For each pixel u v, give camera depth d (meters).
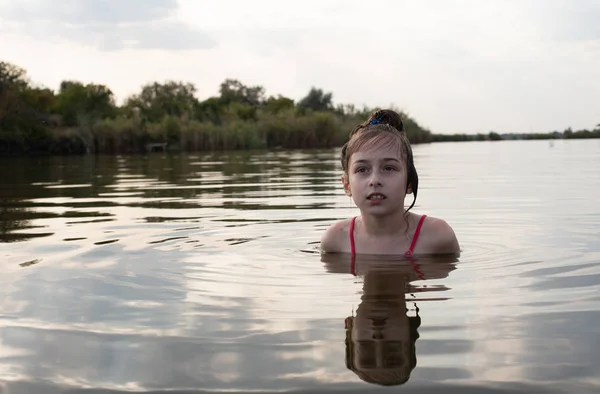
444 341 1.55
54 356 1.54
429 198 5.66
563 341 1.53
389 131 2.89
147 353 1.53
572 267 2.44
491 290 2.08
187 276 2.39
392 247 2.91
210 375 1.38
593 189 6.39
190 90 51.25
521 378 1.31
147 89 50.56
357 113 37.22
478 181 7.88
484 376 1.33
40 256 2.92
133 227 3.91
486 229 3.65
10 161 18.84
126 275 2.43
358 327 1.68
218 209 4.90
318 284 2.23
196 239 3.36
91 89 35.06
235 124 33.22
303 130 34.38
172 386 1.33
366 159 2.85
